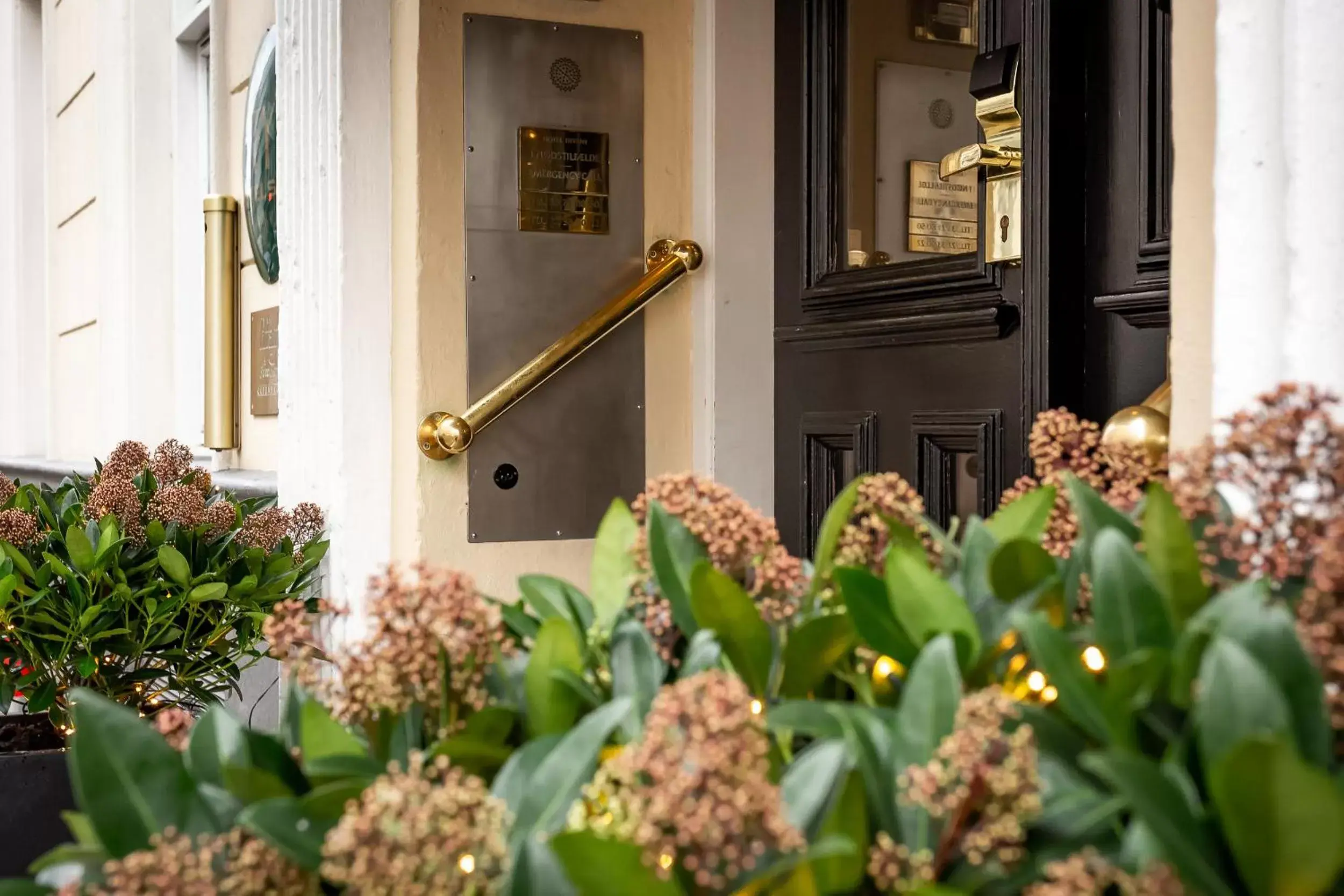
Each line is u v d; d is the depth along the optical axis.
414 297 2.54
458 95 2.56
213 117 4.21
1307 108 1.15
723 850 0.63
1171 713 0.73
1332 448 0.79
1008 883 0.67
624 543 1.00
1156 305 1.80
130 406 4.68
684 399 2.71
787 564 0.93
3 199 6.47
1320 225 1.14
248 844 0.70
